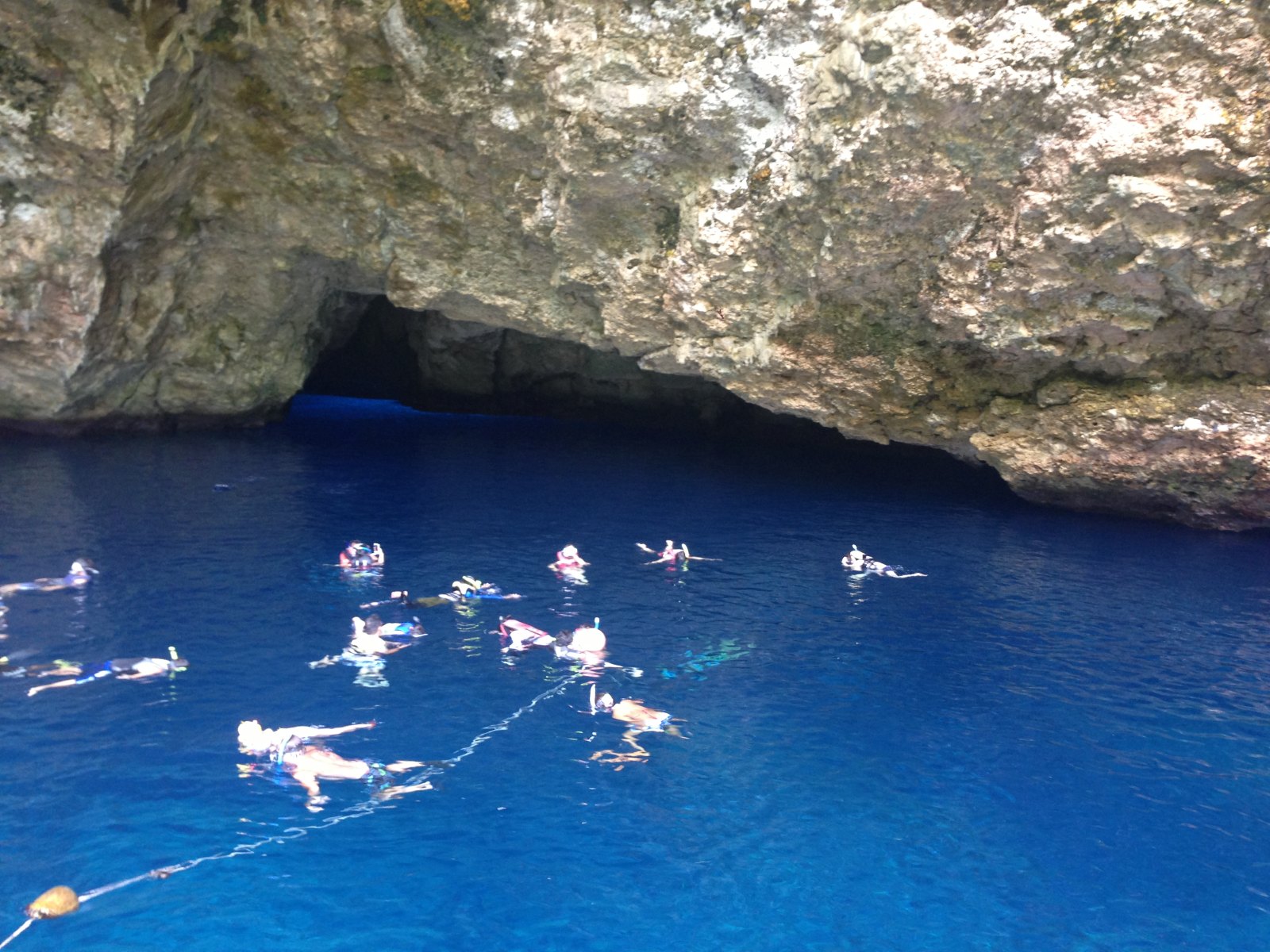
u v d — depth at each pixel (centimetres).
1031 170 1416
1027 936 748
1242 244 1392
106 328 2198
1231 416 1662
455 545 1723
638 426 3347
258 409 2769
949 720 1095
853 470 2572
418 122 1828
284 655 1214
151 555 1587
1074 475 1911
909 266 1616
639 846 848
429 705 1095
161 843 830
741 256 1702
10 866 793
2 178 1878
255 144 2017
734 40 1466
